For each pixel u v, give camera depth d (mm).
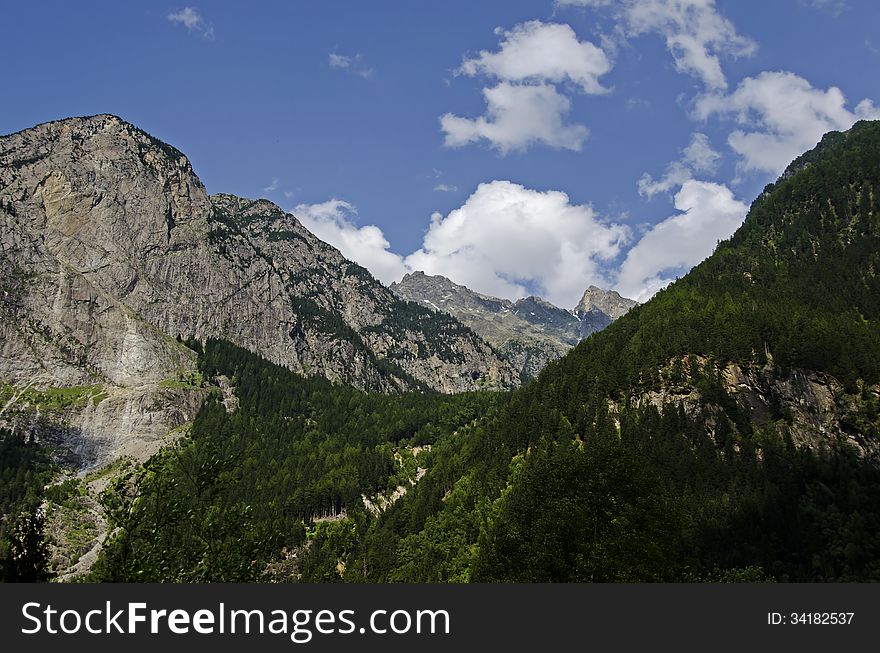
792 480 176625
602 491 78375
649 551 73500
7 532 61906
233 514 59625
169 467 62000
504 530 83625
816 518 161125
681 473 176250
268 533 60438
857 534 149500
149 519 58281
